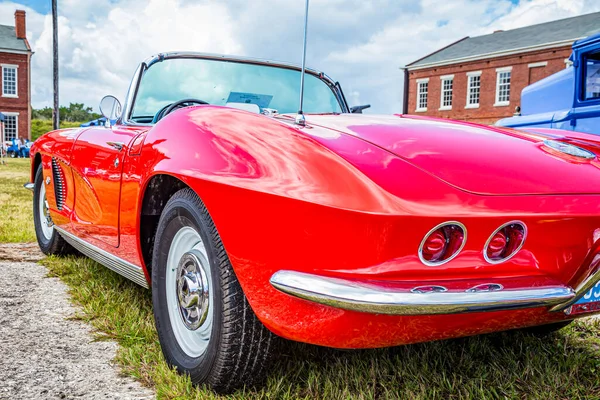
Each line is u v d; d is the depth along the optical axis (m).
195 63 2.75
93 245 2.56
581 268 1.57
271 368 1.67
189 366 1.73
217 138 1.66
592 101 4.82
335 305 1.32
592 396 1.75
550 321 1.65
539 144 1.85
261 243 1.44
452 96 29.06
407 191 1.35
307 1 1.91
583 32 24.62
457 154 1.57
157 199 1.98
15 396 1.67
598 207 1.49
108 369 1.89
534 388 1.80
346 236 1.32
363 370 1.86
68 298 2.71
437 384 1.80
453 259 1.35
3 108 35.66
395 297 1.28
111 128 2.54
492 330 1.57
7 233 4.37
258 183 1.46
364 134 1.65
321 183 1.38
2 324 2.32
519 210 1.38
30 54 36.09
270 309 1.45
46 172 3.23
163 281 1.88
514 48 26.06
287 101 2.84
